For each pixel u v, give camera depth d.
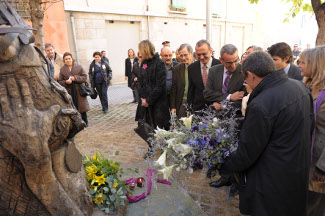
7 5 1.26
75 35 9.18
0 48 1.16
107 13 9.86
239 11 15.57
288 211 1.41
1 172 1.35
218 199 2.51
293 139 1.34
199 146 1.58
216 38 14.99
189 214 1.98
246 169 1.52
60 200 1.47
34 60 1.34
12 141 1.26
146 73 3.15
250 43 16.95
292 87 1.38
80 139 4.24
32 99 1.33
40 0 3.49
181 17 12.40
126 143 4.05
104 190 1.84
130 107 6.72
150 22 11.31
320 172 1.54
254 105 1.36
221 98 2.58
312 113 1.48
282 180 1.37
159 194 2.23
